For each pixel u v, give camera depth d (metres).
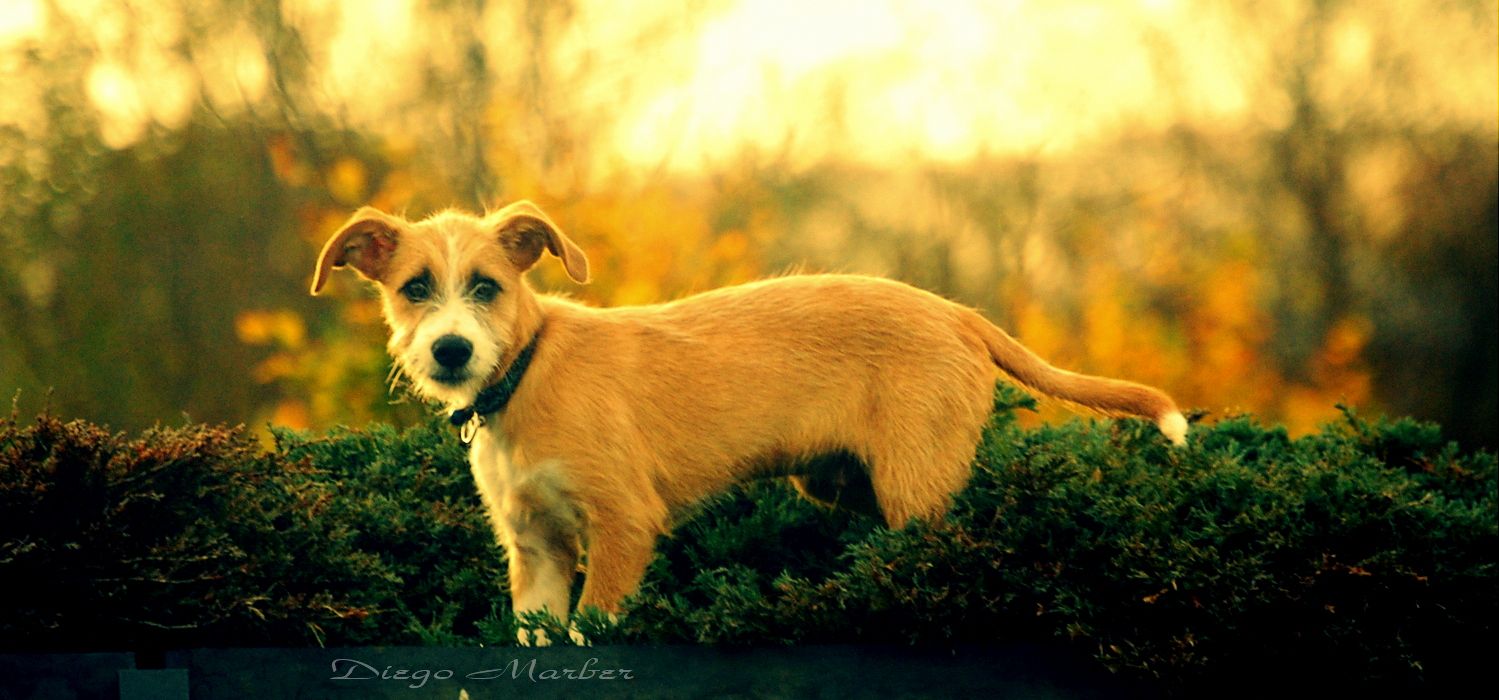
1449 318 19.36
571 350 6.15
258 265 16.55
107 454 5.35
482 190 15.02
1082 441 6.87
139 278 16.97
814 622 5.37
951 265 16.97
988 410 6.12
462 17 15.88
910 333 6.04
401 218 6.66
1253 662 5.17
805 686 5.32
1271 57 18.64
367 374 12.62
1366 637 5.19
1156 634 5.24
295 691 5.30
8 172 17.00
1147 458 6.87
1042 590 5.29
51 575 5.06
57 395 16.72
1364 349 19.08
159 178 16.86
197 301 16.75
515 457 6.03
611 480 5.95
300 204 16.06
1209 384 17.42
